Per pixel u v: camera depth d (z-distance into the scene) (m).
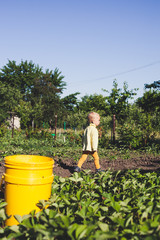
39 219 2.60
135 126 12.45
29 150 11.33
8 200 3.02
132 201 3.16
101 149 11.59
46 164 3.02
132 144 11.55
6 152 9.69
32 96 39.72
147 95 32.38
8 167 3.00
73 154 9.82
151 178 4.27
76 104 52.59
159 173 4.96
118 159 8.79
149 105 31.88
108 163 7.92
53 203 2.95
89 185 3.91
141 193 3.40
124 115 22.14
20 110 26.66
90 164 7.73
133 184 3.91
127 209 2.70
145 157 9.27
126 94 31.27
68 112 42.94
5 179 3.02
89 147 5.72
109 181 4.09
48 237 2.02
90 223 2.34
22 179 2.92
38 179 2.96
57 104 39.44
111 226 2.40
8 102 30.95
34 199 2.97
